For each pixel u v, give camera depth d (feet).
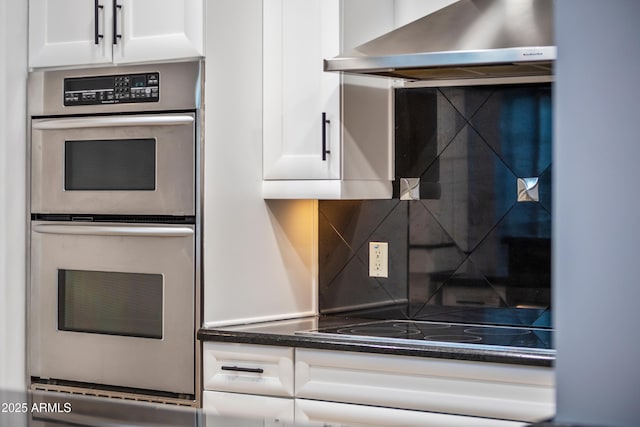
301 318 11.60
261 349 10.00
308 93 10.62
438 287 11.16
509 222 10.69
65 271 11.14
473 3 10.04
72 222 11.06
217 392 10.23
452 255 11.06
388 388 9.31
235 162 10.62
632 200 3.04
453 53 9.15
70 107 11.05
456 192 11.02
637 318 3.03
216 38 10.37
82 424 3.77
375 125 11.02
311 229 11.85
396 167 11.37
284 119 10.80
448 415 9.00
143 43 10.55
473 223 10.92
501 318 10.75
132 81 10.63
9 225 11.18
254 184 10.87
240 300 10.75
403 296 11.38
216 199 10.39
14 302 11.24
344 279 11.79
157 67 10.48
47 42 11.21
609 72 3.07
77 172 11.05
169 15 10.42
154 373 10.55
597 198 3.10
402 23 11.19
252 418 3.93
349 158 10.53
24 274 11.35
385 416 9.30
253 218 10.89
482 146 10.84
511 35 9.24
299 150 10.70
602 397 3.10
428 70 9.96
